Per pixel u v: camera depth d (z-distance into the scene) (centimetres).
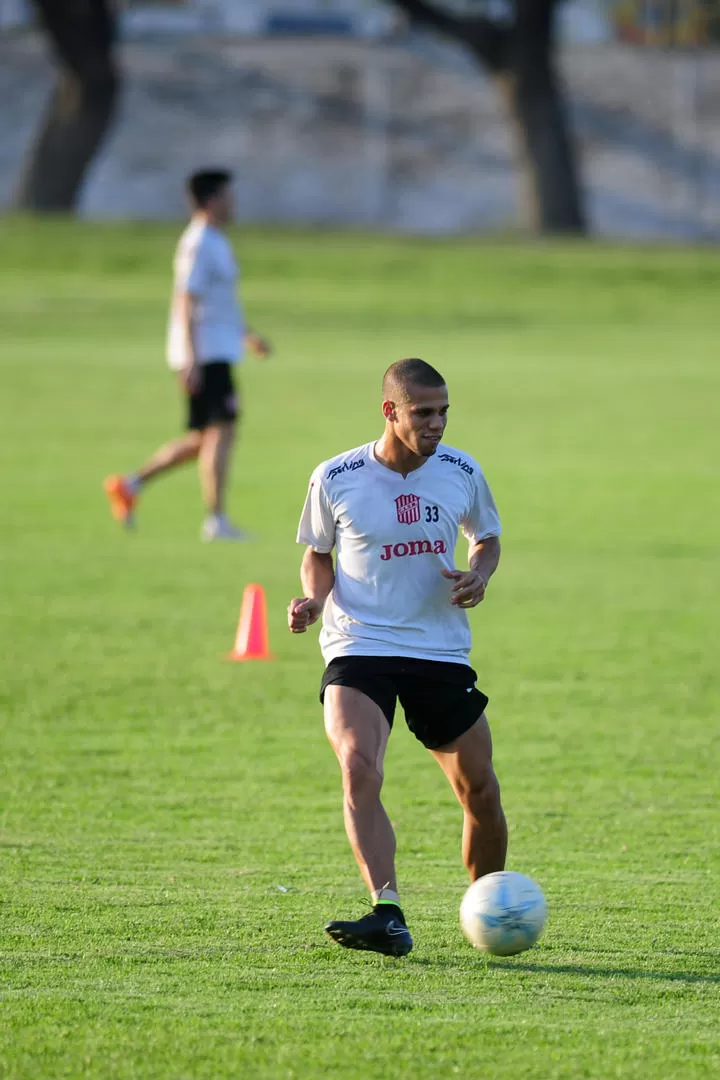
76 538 5144
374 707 1888
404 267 14638
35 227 15662
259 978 1758
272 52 19825
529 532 5391
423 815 2534
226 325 4997
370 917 1747
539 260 14975
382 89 19775
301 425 7819
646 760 2861
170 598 4275
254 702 3272
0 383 9044
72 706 3209
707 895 2112
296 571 4678
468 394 8988
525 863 2264
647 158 19762
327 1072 1487
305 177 19862
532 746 2948
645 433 7769
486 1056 1529
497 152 19725
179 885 2136
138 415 8075
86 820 2467
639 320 12750
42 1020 1612
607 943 1903
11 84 19762
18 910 2006
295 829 2438
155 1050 1534
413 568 1923
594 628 3994
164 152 19738
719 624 4056
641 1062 1520
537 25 17050
